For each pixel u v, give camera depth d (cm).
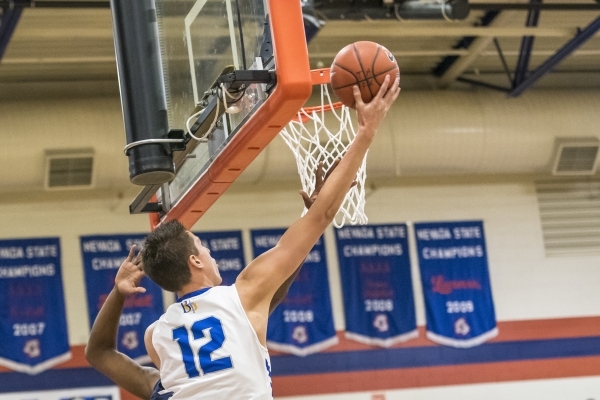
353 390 1254
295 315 1262
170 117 455
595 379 1328
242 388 291
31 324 1169
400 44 1257
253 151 404
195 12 445
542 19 1235
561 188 1402
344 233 1311
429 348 1291
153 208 531
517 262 1355
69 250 1210
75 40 1134
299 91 346
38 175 1148
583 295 1360
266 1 360
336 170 305
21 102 1161
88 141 1156
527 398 1302
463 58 1279
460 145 1262
